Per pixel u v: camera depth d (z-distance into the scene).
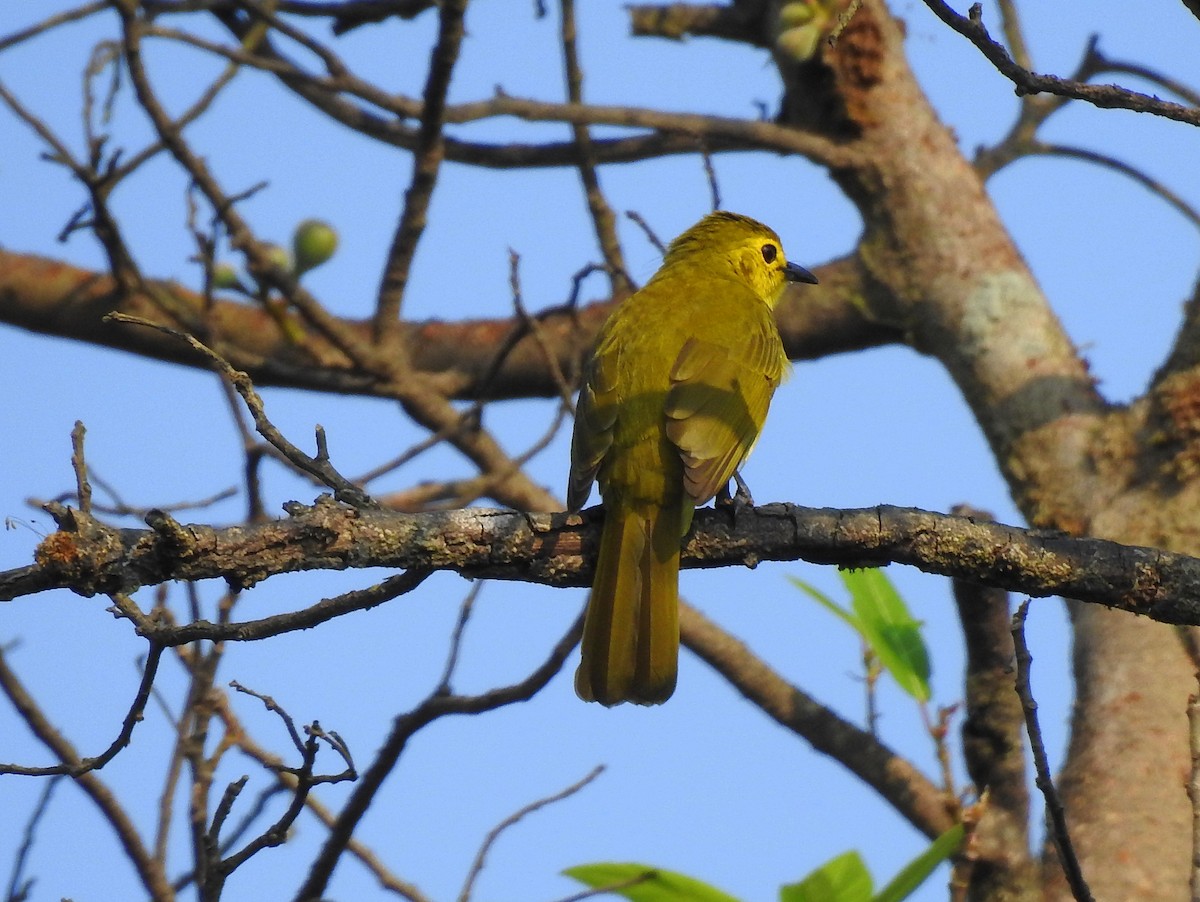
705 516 9.02
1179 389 12.68
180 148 12.81
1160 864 10.70
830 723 13.08
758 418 10.39
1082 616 12.31
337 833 10.34
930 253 14.77
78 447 7.04
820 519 8.62
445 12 12.33
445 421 14.09
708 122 14.16
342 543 7.55
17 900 9.40
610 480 9.28
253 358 13.77
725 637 13.35
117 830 10.07
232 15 15.13
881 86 15.11
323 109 14.66
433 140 13.18
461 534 7.99
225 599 9.96
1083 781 11.32
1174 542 12.30
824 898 7.68
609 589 8.88
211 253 12.97
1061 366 13.82
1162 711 11.44
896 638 10.08
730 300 11.27
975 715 10.73
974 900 10.51
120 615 7.16
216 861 8.10
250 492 11.56
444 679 10.23
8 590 6.92
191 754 10.01
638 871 8.36
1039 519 13.06
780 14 14.98
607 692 8.72
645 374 9.84
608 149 15.47
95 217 13.84
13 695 10.32
